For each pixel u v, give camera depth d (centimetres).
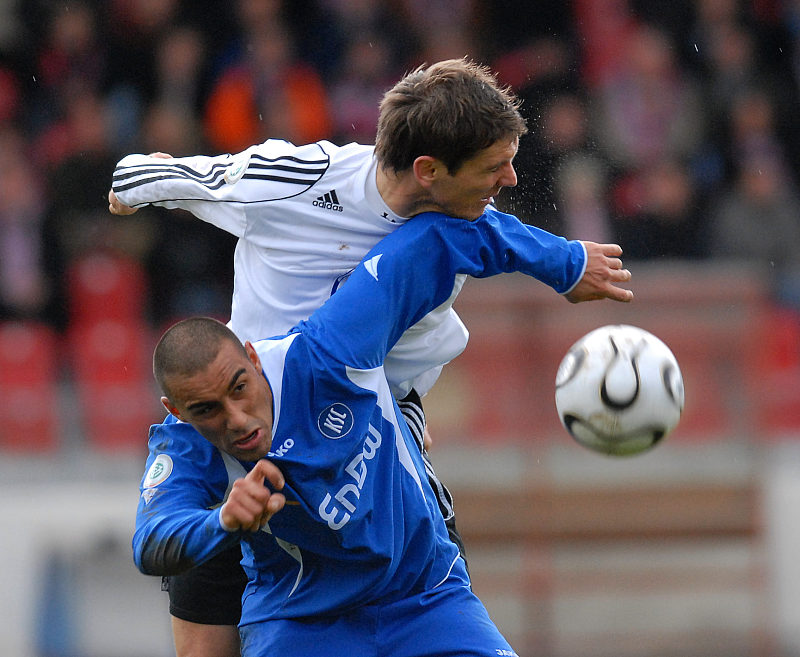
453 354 1416
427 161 1273
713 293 3183
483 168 1278
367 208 1334
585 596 3284
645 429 1383
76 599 3247
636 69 3706
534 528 3259
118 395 3344
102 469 3300
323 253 1355
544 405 3203
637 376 1370
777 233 3522
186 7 3738
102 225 3422
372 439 1283
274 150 1361
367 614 1314
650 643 3266
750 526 3247
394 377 1390
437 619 1324
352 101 3691
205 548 1134
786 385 3297
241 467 1239
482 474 3225
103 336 3375
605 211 3462
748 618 3253
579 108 3634
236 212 1363
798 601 3241
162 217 3406
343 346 1259
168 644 3250
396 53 3772
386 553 1281
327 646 1310
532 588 3284
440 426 3216
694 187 3550
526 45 3791
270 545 1309
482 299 3175
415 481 1330
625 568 3294
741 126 3697
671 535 3269
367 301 1273
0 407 3328
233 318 1423
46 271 3431
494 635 1342
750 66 3834
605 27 3791
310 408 1252
